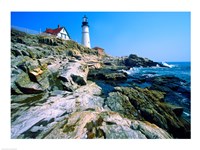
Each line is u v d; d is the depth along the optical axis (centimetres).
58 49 1719
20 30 1584
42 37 1794
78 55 1847
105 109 611
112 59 2789
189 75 1645
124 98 711
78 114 514
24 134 435
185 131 566
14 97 639
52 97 666
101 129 440
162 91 1024
